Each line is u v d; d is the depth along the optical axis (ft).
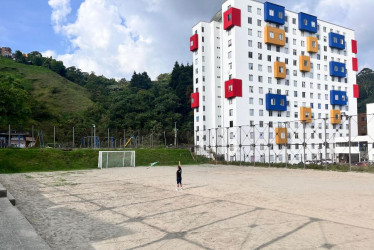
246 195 48.88
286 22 204.74
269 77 193.98
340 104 224.12
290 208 37.40
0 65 463.01
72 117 340.39
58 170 119.96
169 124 296.71
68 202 44.47
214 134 197.57
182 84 336.29
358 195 47.34
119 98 327.06
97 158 141.69
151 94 331.77
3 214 30.04
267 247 22.47
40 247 19.51
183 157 168.35
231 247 22.68
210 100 204.03
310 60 214.90
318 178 77.00
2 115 154.71
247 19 187.32
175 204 41.73
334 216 32.63
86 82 539.70
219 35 205.26
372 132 173.06
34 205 42.22
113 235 26.68
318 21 222.28
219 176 85.97
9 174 100.22
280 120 195.42
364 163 139.33
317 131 212.84
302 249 21.86
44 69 508.94
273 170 110.01
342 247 22.17
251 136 182.19
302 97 208.54
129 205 41.50
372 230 26.78
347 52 238.48
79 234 27.17
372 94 383.65
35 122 307.37
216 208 38.29
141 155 158.40
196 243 23.85
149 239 25.23
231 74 184.85
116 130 289.53
